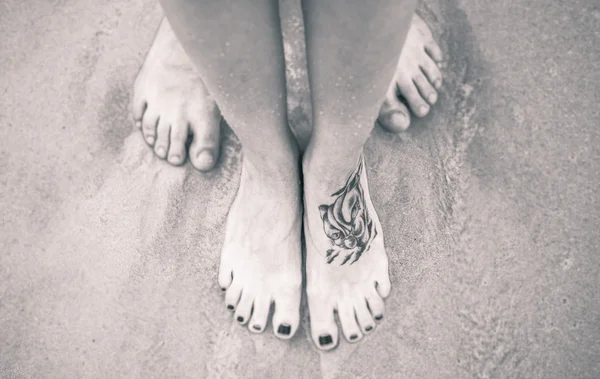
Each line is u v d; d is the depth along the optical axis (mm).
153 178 808
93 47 865
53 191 807
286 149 671
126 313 761
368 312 745
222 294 767
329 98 578
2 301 765
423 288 766
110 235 789
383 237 779
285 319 736
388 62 548
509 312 756
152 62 816
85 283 772
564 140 822
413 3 514
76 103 842
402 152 814
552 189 802
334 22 516
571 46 864
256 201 736
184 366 741
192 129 796
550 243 781
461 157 816
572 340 745
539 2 878
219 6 509
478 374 734
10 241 788
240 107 591
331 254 730
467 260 776
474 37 865
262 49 553
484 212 794
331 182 678
